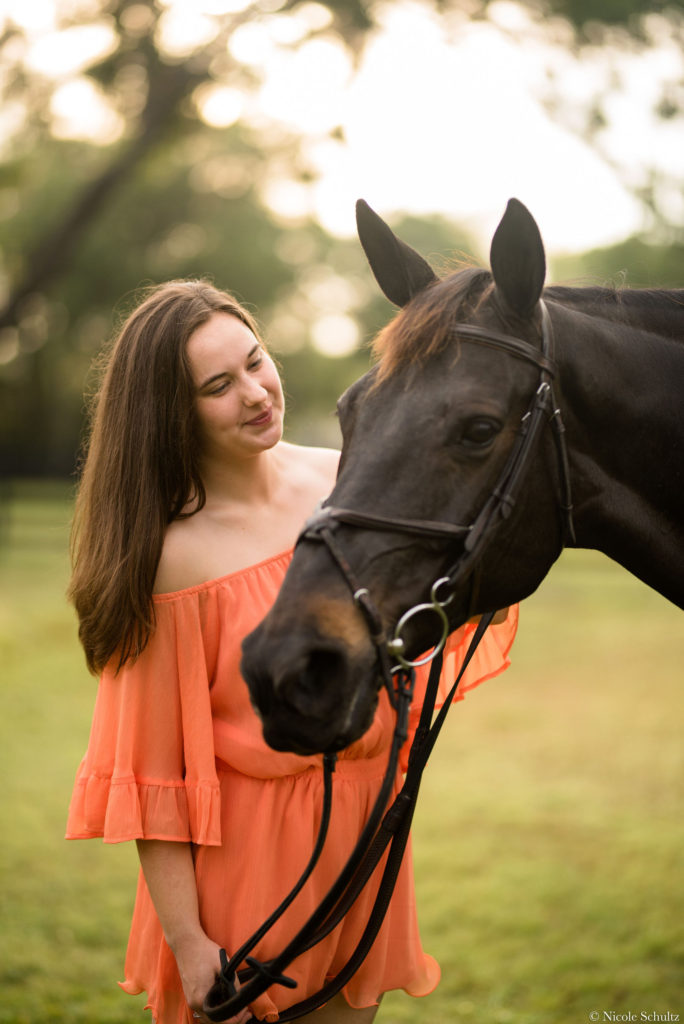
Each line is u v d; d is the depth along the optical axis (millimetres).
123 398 1602
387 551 1304
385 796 1361
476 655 1858
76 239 14883
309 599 1274
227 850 1538
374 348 1452
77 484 1995
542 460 1412
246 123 15430
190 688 1542
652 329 1577
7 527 16641
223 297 1650
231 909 1530
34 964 3006
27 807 4406
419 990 1713
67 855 3904
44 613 9602
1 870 3732
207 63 13031
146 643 1535
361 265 32719
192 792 1521
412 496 1313
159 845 1531
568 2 10195
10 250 23344
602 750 5391
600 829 4156
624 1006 2742
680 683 7062
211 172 26141
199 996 1449
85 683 6934
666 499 1549
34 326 27141
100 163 22062
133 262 27422
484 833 4145
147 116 13555
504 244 1355
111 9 12312
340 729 1251
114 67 12961
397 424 1334
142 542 1544
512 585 1429
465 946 3146
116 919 3338
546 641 8945
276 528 1664
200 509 1628
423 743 1518
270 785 1540
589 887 3543
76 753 5258
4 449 30938
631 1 9977
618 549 1582
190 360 1568
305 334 34062
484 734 5801
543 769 5078
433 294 1414
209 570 1579
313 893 1535
